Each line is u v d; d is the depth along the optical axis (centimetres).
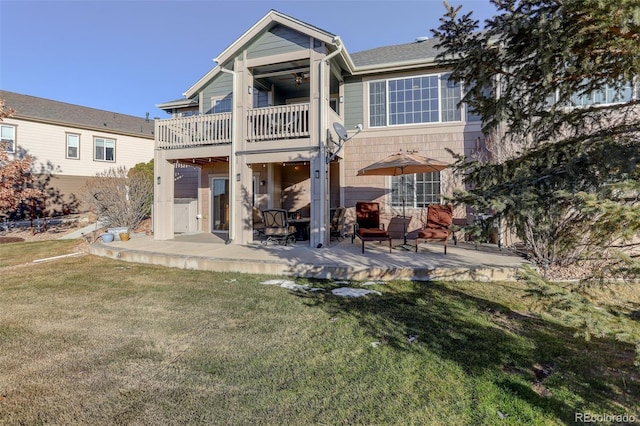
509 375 286
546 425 224
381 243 954
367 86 1098
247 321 420
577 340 354
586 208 204
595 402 249
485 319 417
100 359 324
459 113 1016
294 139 895
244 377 288
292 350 338
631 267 197
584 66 257
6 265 800
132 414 240
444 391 263
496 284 580
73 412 243
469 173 351
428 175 1051
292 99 1262
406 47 1268
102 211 1359
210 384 278
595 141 258
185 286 588
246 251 820
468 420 229
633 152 221
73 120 2009
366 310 453
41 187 1845
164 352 338
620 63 255
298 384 276
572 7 222
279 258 727
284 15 886
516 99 303
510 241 831
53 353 337
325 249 843
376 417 233
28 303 499
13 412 244
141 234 1228
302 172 1238
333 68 986
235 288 571
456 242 897
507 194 250
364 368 300
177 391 269
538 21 242
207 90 1263
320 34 857
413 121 1059
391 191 1084
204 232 1274
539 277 235
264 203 1184
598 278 241
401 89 1069
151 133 2380
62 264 795
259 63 930
